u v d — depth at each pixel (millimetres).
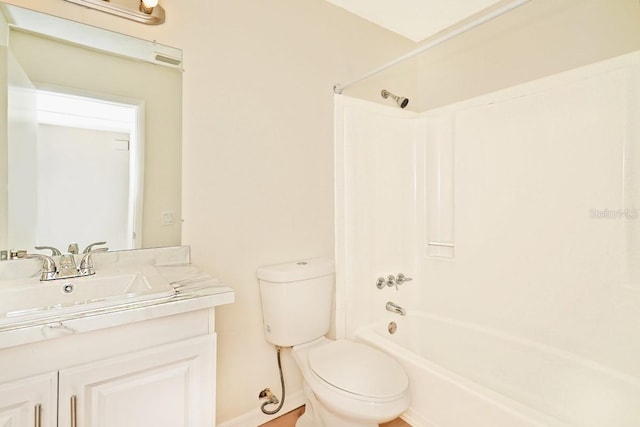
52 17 1133
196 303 960
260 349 1598
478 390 1303
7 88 1085
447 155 2117
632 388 1351
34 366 768
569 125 1557
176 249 1364
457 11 1947
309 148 1768
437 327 2078
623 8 1421
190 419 987
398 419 1582
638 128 1361
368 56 2035
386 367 1357
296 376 1721
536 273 1675
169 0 1337
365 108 2014
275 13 1630
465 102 2006
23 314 758
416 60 2332
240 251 1536
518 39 1779
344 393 1200
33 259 1110
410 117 2244
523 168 1724
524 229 1721
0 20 1068
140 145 1294
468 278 1971
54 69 1146
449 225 2111
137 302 891
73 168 1182
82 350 824
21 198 1109
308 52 1757
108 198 1243
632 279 1384
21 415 753
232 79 1500
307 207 1765
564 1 1601
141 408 905
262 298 1563
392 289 2148
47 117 1140
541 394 1617
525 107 1717
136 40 1274
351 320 1936
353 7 1905
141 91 1293
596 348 1475
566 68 1593
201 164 1424
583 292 1516
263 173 1601
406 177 2227
